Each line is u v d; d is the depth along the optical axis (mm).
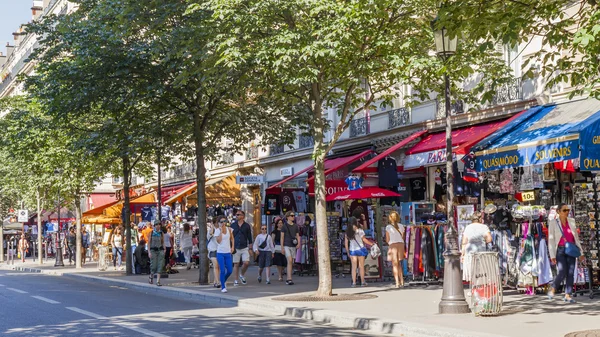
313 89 17250
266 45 15844
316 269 25125
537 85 20062
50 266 42094
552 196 17609
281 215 27188
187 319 13930
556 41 11344
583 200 15750
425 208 20734
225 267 19125
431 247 19125
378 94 27375
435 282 19094
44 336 11359
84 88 22281
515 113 20672
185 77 18453
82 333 11672
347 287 19578
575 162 16750
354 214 20375
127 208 30422
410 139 22969
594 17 9508
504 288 16734
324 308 14484
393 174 21969
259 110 24047
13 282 26938
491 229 16781
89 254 50094
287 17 16953
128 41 22203
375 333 11953
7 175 45531
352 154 27953
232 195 37438
